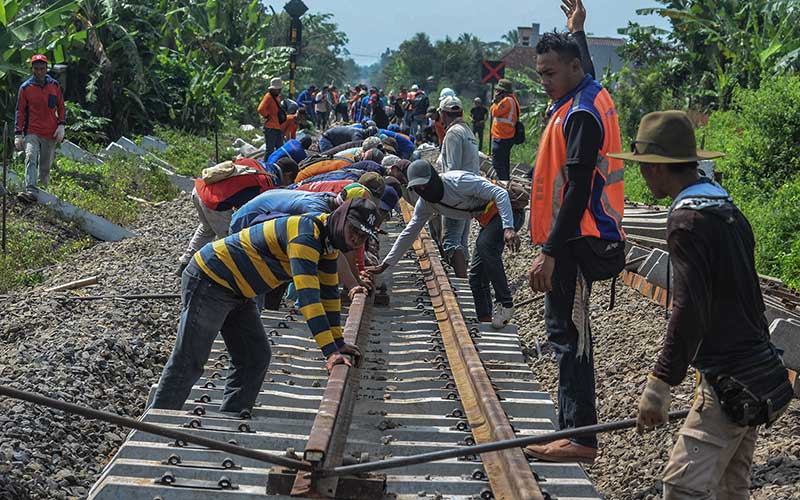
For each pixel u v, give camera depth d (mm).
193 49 32031
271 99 19422
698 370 3539
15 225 11695
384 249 12320
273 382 6465
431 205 7910
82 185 15016
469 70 121312
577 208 4645
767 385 3418
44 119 12898
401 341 7887
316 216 5152
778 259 11352
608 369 7875
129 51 21250
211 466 4750
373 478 4418
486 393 5539
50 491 5145
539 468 4914
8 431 5602
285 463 4297
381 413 5812
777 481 5195
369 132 13844
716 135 20344
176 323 8766
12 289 9719
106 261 11117
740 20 27219
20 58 16719
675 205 3477
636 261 10312
